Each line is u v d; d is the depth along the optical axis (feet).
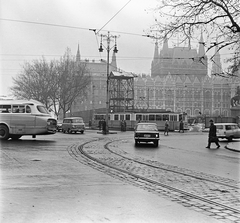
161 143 82.64
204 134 138.21
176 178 30.32
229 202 21.09
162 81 430.20
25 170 32.63
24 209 18.42
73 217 17.16
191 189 25.21
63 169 33.96
